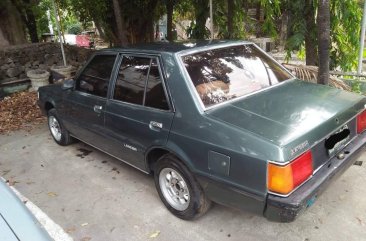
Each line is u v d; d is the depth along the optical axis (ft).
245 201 8.11
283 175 7.34
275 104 9.40
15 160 15.61
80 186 12.94
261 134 7.86
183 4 28.30
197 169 9.00
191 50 10.30
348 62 20.75
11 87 26.05
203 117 8.87
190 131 9.03
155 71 10.27
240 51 11.45
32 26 35.19
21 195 12.54
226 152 8.17
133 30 31.22
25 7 31.91
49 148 16.69
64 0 30.71
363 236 9.27
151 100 10.30
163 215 10.80
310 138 7.93
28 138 18.16
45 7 32.81
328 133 8.54
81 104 13.51
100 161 14.93
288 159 7.36
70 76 26.35
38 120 20.74
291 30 20.89
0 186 6.45
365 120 10.39
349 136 9.64
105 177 13.48
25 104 23.48
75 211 11.36
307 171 7.91
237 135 8.08
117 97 11.69
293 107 9.18
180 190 10.24
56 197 12.28
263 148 7.56
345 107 9.45
